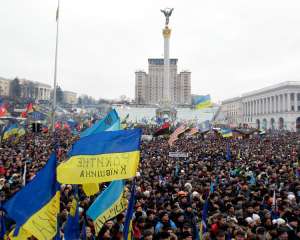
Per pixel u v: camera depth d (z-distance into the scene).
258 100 140.38
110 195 7.85
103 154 7.05
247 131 48.88
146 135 50.16
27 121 57.47
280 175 17.23
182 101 190.38
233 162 23.23
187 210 10.66
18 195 6.35
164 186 13.96
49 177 6.55
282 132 85.12
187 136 52.47
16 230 6.34
